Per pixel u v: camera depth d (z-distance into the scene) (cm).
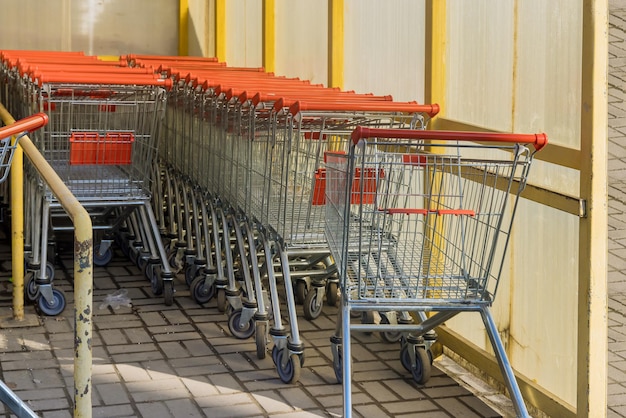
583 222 418
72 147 610
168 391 500
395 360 557
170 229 757
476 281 433
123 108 642
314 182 498
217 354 561
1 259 773
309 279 659
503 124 487
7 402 372
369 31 629
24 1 948
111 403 480
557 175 445
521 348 479
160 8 984
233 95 574
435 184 525
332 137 544
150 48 988
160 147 772
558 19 441
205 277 659
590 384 420
